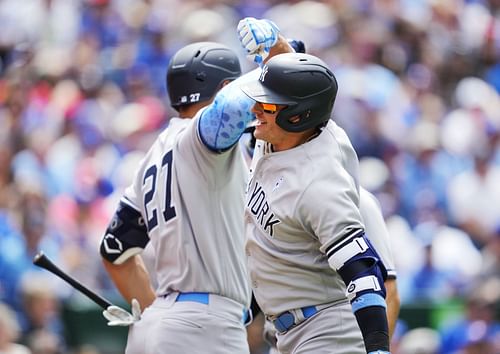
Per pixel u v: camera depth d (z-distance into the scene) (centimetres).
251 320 1881
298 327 1599
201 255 1728
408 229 3975
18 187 3869
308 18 5069
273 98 1525
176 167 1744
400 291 3644
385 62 4900
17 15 5481
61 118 4566
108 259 1859
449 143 4644
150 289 1894
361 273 1469
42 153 4338
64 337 3170
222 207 1738
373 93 4641
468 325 3178
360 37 4919
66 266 3538
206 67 1800
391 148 4428
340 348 1578
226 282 1736
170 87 1827
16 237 3550
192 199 1725
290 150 1553
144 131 4459
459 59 5200
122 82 4925
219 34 4875
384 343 1449
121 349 3152
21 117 4656
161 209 1756
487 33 5400
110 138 4484
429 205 4156
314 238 1549
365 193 1731
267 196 1561
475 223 4181
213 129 1664
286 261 1567
